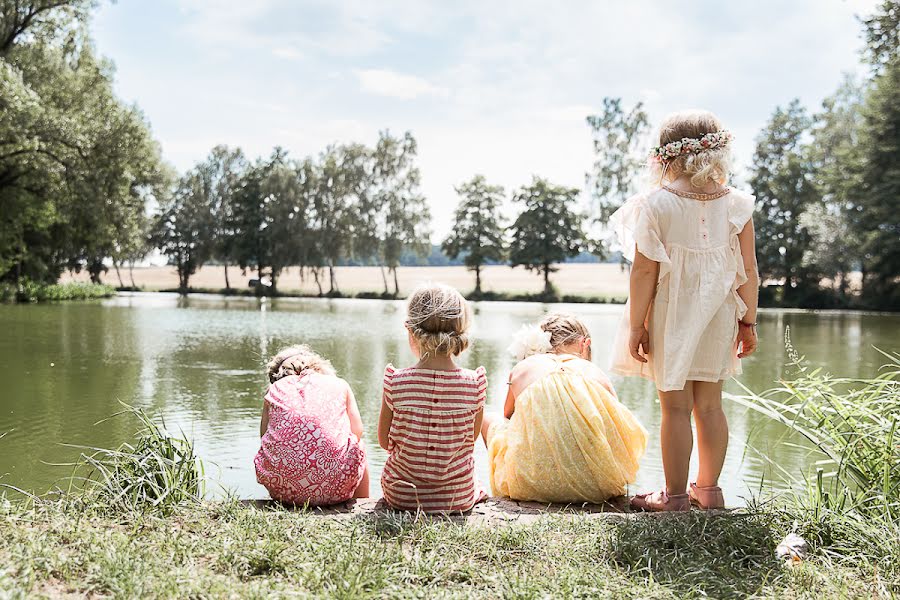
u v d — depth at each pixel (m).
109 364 9.44
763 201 41.84
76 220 28.88
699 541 2.26
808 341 14.56
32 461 4.25
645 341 2.91
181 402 6.56
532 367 3.31
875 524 2.45
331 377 3.17
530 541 2.24
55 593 1.71
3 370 8.73
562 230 48.84
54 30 26.58
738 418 6.09
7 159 24.75
